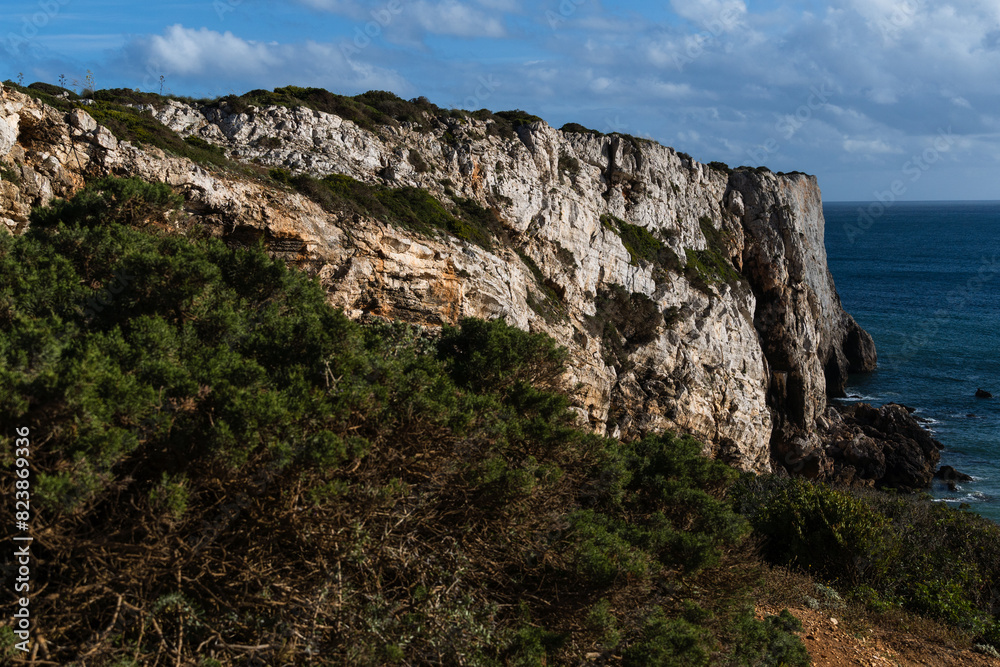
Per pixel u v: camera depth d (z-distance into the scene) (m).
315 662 4.85
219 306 6.89
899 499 15.59
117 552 4.69
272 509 5.20
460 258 22.19
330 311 7.81
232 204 17.89
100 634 4.38
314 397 5.62
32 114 15.95
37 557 4.86
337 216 20.12
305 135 23.36
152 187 9.09
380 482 5.76
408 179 24.61
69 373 4.51
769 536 12.96
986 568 12.81
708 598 7.59
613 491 8.34
